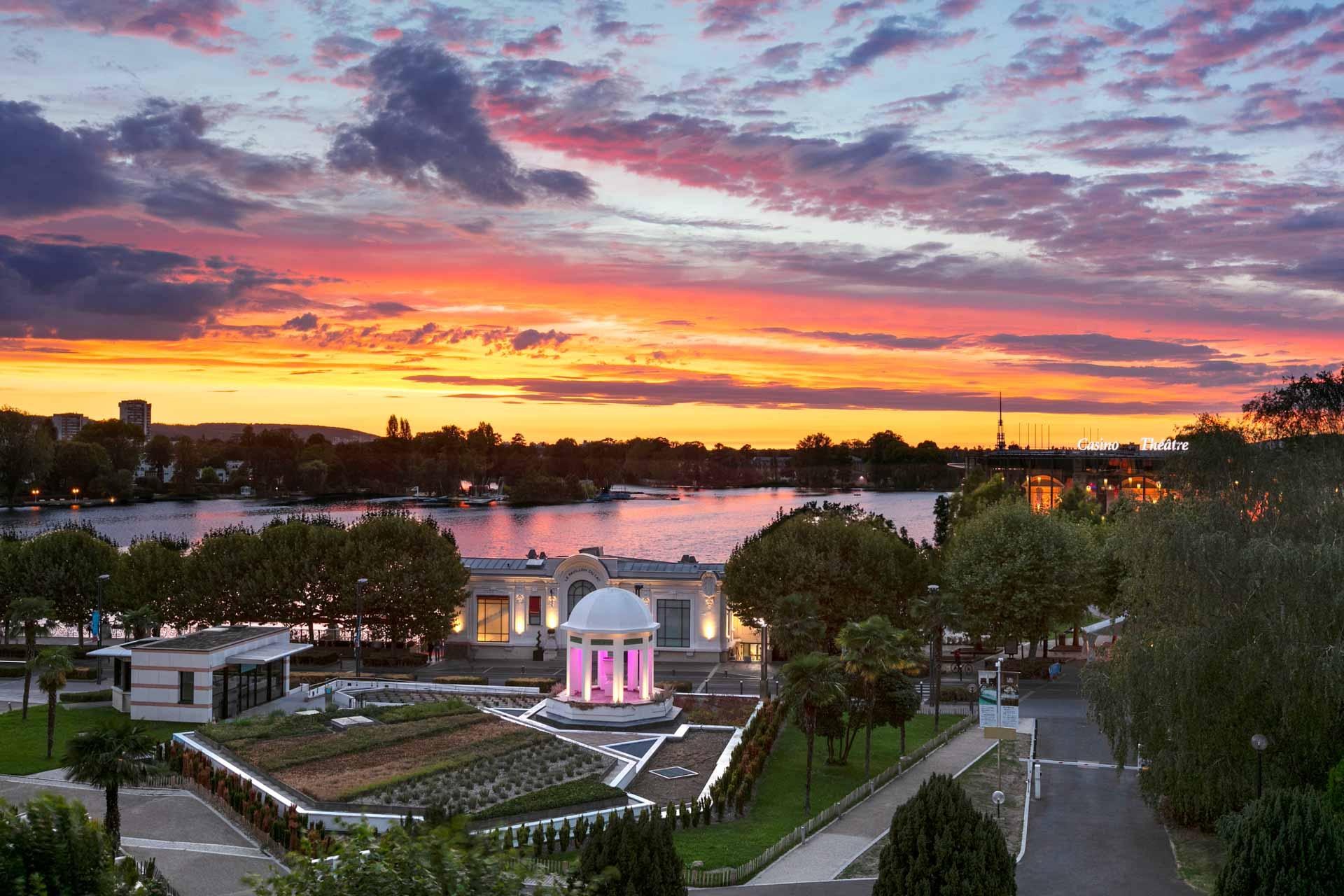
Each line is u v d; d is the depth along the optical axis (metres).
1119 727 63.88
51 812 28.44
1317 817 45.38
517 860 31.89
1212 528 59.53
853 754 81.75
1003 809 66.94
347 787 66.88
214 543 120.88
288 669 101.75
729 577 116.50
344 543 120.44
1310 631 56.09
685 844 60.62
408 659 117.19
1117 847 60.09
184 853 59.22
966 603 110.81
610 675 91.19
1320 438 77.50
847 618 112.56
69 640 132.12
